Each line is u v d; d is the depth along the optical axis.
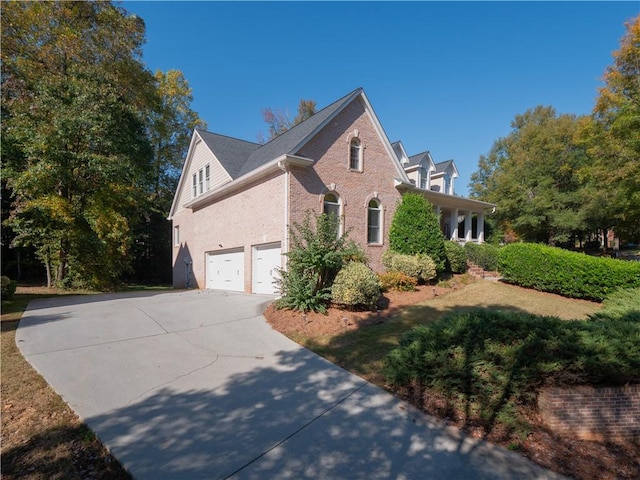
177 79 28.80
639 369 3.54
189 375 4.80
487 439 3.32
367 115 13.98
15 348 5.87
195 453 2.98
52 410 3.72
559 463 3.04
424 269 11.64
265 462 2.87
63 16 16.44
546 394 3.60
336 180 12.69
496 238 31.33
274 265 12.26
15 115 14.02
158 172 28.80
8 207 17.16
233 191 14.86
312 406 3.92
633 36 14.70
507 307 9.45
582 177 17.73
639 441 3.59
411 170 18.89
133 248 22.88
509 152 32.94
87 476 2.69
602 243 37.19
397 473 2.75
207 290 16.05
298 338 6.62
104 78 15.95
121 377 4.67
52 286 17.92
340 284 8.34
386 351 5.78
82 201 15.68
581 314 8.91
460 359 3.84
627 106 14.25
